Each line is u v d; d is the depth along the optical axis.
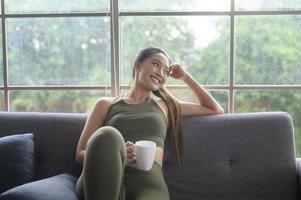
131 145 1.53
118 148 1.33
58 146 1.78
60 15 2.07
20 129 1.80
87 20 2.06
